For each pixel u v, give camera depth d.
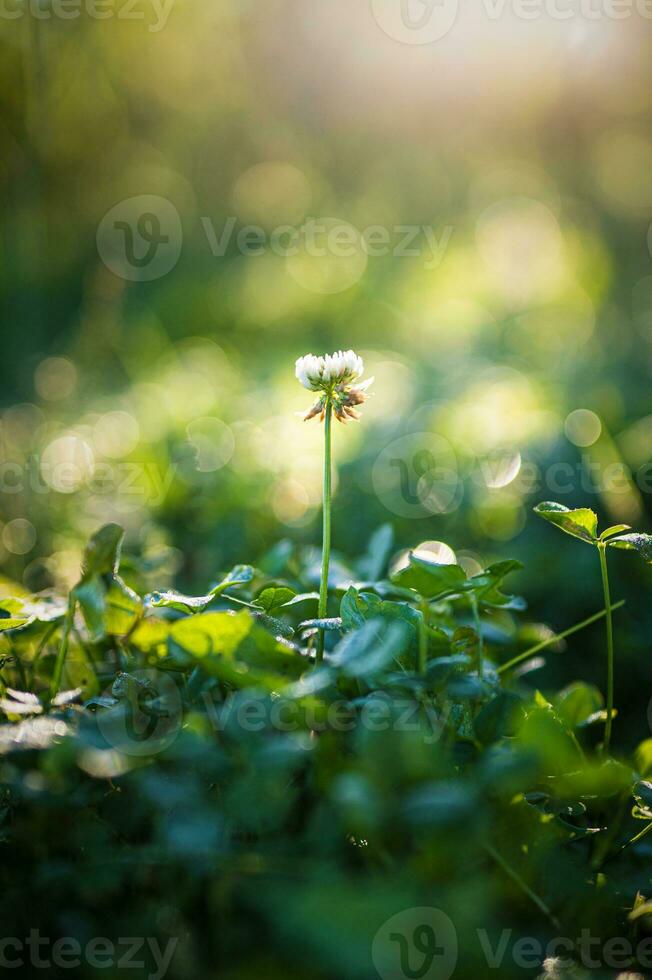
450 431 0.88
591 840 0.47
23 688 0.51
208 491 0.82
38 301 1.55
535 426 0.87
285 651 0.46
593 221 1.92
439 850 0.43
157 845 0.44
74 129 1.41
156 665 0.49
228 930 0.43
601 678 0.65
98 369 1.55
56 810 0.44
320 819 0.44
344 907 0.42
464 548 0.76
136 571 0.56
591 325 1.61
